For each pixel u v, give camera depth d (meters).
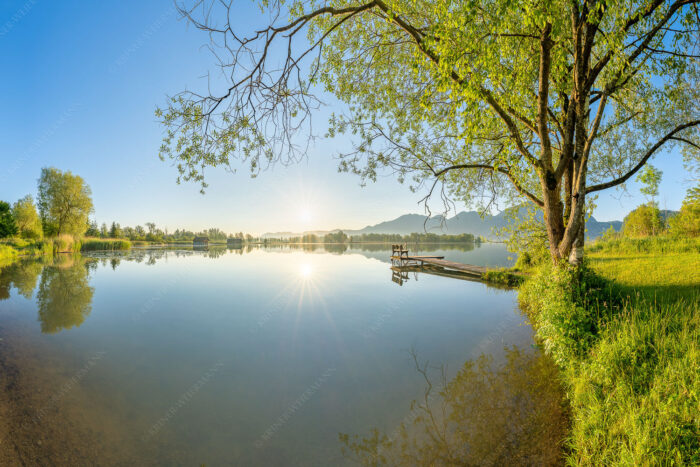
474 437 3.55
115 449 3.39
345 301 10.83
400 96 8.03
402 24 5.91
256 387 4.80
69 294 12.08
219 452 3.35
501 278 14.55
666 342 4.09
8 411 4.11
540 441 3.45
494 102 6.01
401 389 4.70
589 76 6.34
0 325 7.92
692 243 13.94
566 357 4.98
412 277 16.77
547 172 6.37
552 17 4.07
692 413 2.94
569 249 6.41
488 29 4.79
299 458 3.25
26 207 39.38
